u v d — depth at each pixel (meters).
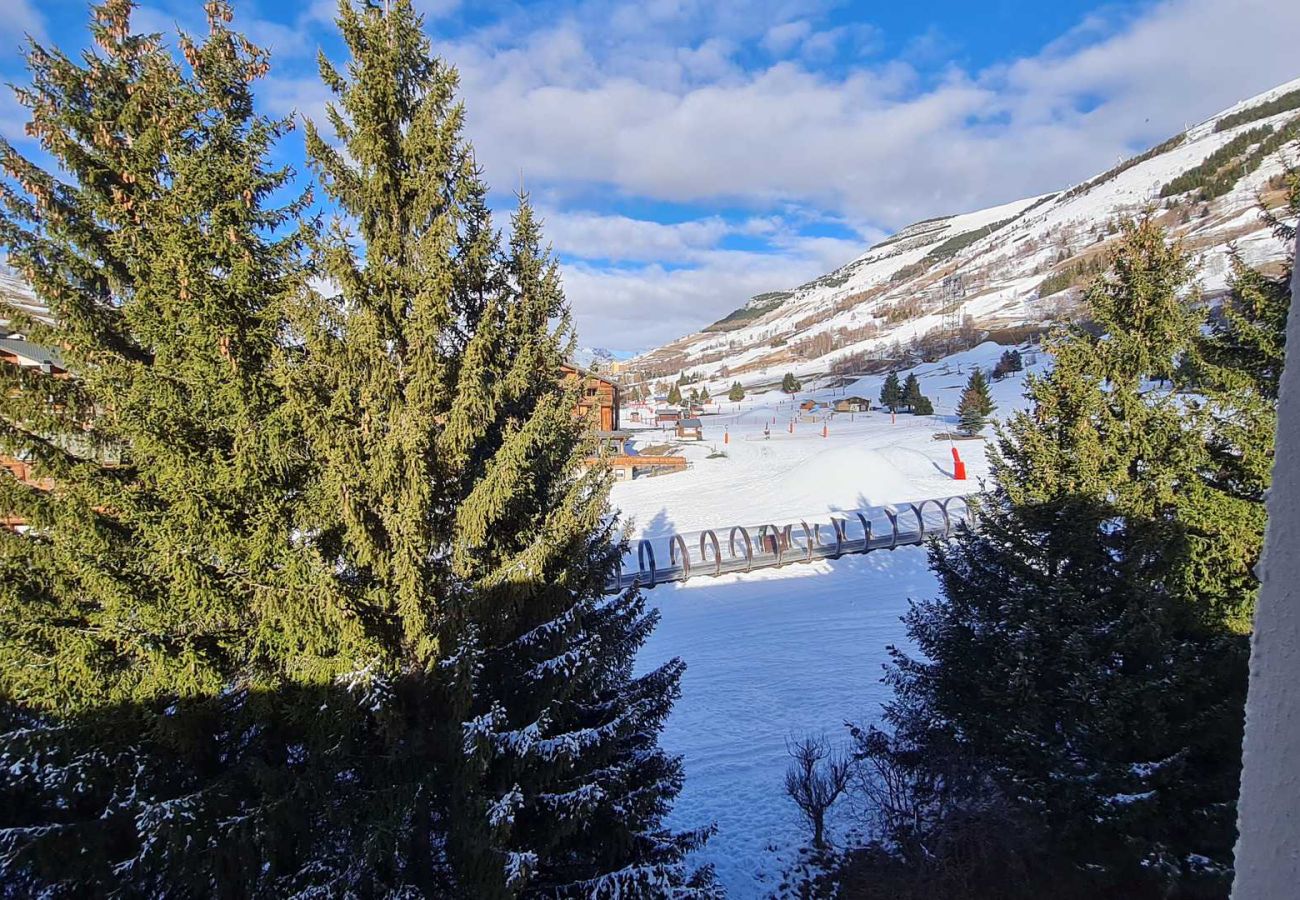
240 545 6.96
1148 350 10.62
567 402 8.84
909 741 11.96
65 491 7.09
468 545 7.46
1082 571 9.88
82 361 7.18
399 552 6.83
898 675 12.34
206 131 7.62
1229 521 10.16
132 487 7.09
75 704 6.63
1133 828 9.19
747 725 15.44
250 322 7.42
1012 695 9.68
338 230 6.99
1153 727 9.10
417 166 7.41
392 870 6.89
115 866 6.47
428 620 7.13
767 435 69.12
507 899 6.38
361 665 6.74
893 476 38.09
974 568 11.24
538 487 8.78
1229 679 9.50
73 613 7.23
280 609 6.61
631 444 65.81
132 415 6.82
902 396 91.62
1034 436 10.70
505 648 8.03
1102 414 10.67
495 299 8.27
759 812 12.99
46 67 6.90
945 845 10.51
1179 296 11.43
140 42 7.51
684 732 15.23
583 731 7.87
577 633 8.30
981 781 10.48
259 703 6.86
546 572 8.42
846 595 22.92
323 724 6.79
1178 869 8.82
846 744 14.48
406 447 6.93
